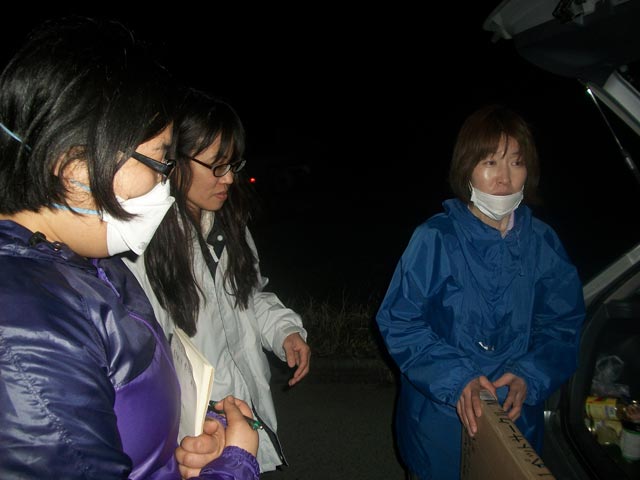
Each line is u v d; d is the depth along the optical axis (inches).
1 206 31.8
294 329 78.6
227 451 42.1
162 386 37.4
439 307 69.9
